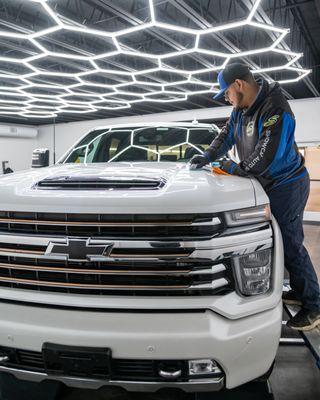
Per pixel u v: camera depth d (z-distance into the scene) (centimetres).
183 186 150
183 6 620
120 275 139
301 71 956
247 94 192
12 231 147
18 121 2138
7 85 1262
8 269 149
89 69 1016
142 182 156
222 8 825
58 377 144
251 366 142
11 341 145
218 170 184
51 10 573
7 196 151
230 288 141
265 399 170
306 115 1379
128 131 319
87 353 136
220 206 140
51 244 140
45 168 217
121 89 1381
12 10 808
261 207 153
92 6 792
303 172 192
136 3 742
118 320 137
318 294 193
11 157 2120
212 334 133
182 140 308
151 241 136
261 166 176
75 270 140
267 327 142
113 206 138
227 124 231
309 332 191
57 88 1220
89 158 312
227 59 855
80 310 141
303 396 186
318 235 702
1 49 1020
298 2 791
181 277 138
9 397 182
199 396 173
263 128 180
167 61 1120
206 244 136
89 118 2009
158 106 1678
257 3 546
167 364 138
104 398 190
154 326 135
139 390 140
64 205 141
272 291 150
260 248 148
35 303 146
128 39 1005
